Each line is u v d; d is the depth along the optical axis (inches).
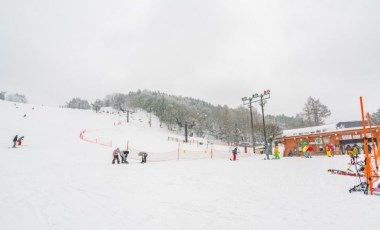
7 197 319.6
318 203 285.1
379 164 577.9
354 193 338.3
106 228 207.0
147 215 242.4
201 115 5580.7
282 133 2566.4
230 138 4431.6
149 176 511.8
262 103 1636.3
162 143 2001.7
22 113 2284.7
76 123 2363.4
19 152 995.9
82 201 298.0
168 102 6619.1
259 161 913.5
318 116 2827.3
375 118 3107.8
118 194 337.1
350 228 203.0
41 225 214.5
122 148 1429.6
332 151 1141.7
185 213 249.0
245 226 211.2
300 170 597.6
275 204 281.4
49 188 379.9
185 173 561.0
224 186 394.9
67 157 968.3
